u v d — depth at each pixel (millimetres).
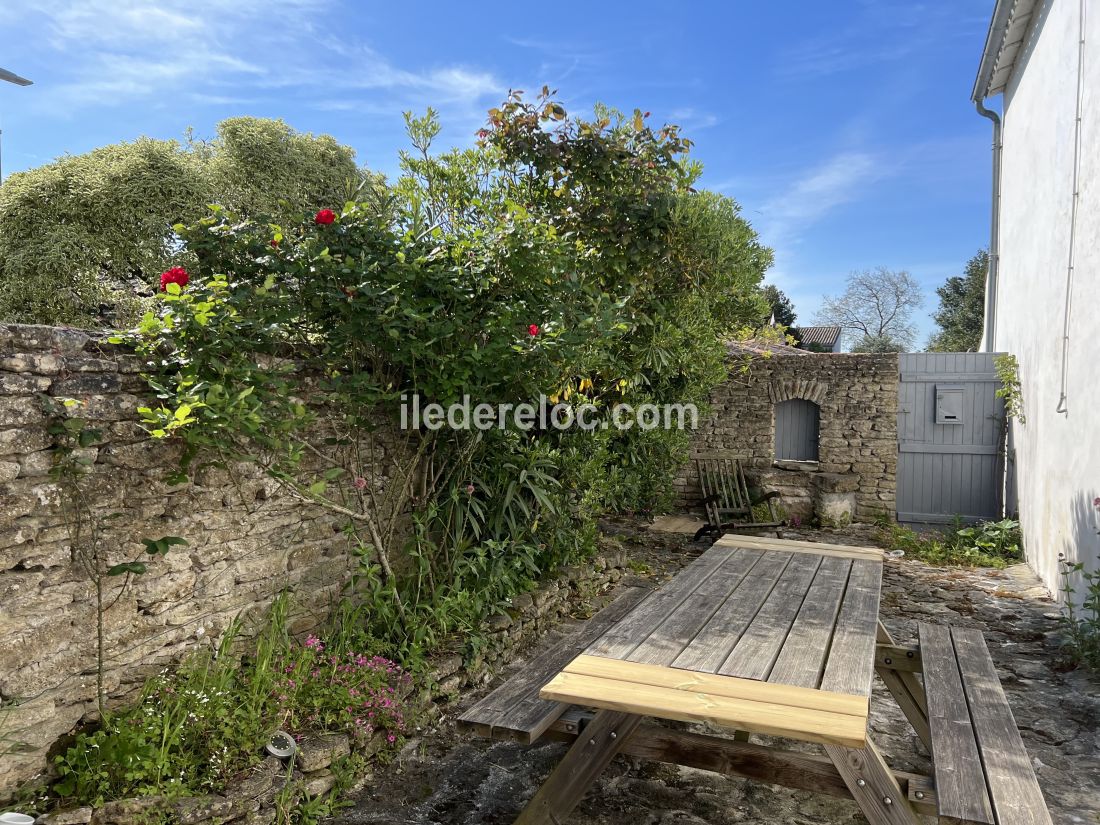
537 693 2738
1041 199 7168
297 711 3035
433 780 3088
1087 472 5227
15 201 6926
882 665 3416
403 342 3576
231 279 3484
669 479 8492
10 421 2266
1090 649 4441
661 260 5914
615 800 2980
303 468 3586
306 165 8172
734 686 2230
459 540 4312
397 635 3801
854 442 8969
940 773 2172
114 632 2646
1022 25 7895
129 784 2406
